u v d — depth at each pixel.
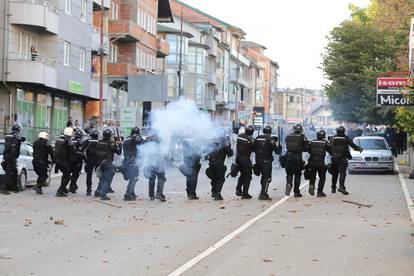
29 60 36.53
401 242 12.02
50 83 38.34
